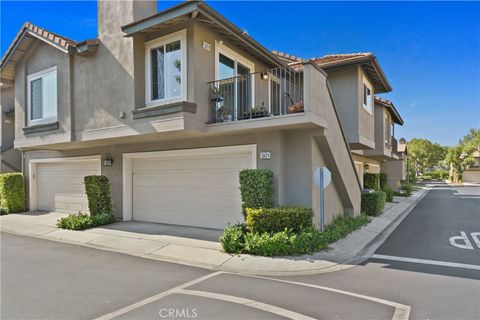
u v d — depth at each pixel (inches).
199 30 343.6
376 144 666.2
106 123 391.5
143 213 459.8
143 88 372.8
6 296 196.1
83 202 523.2
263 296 195.0
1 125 664.4
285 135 359.9
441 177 2395.4
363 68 518.9
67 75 433.1
